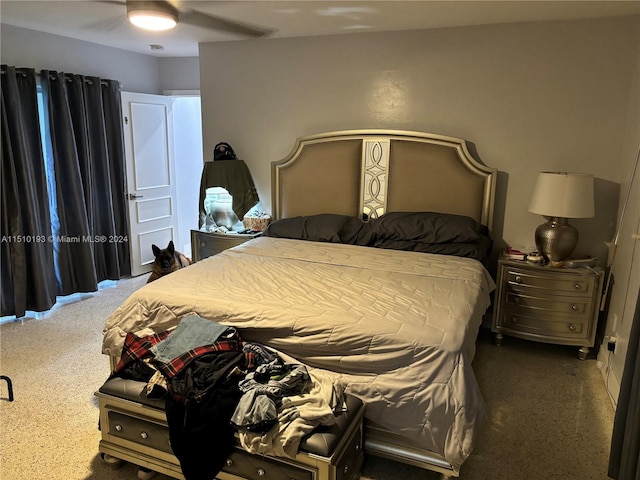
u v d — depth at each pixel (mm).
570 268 3211
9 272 3785
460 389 1925
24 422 2502
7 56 3709
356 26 3547
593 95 3293
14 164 3703
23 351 3307
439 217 3541
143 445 2041
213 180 4168
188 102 5961
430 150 3662
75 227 4270
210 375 1920
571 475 2141
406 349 2010
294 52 4027
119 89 4656
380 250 3449
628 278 2787
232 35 3955
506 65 3455
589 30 3221
